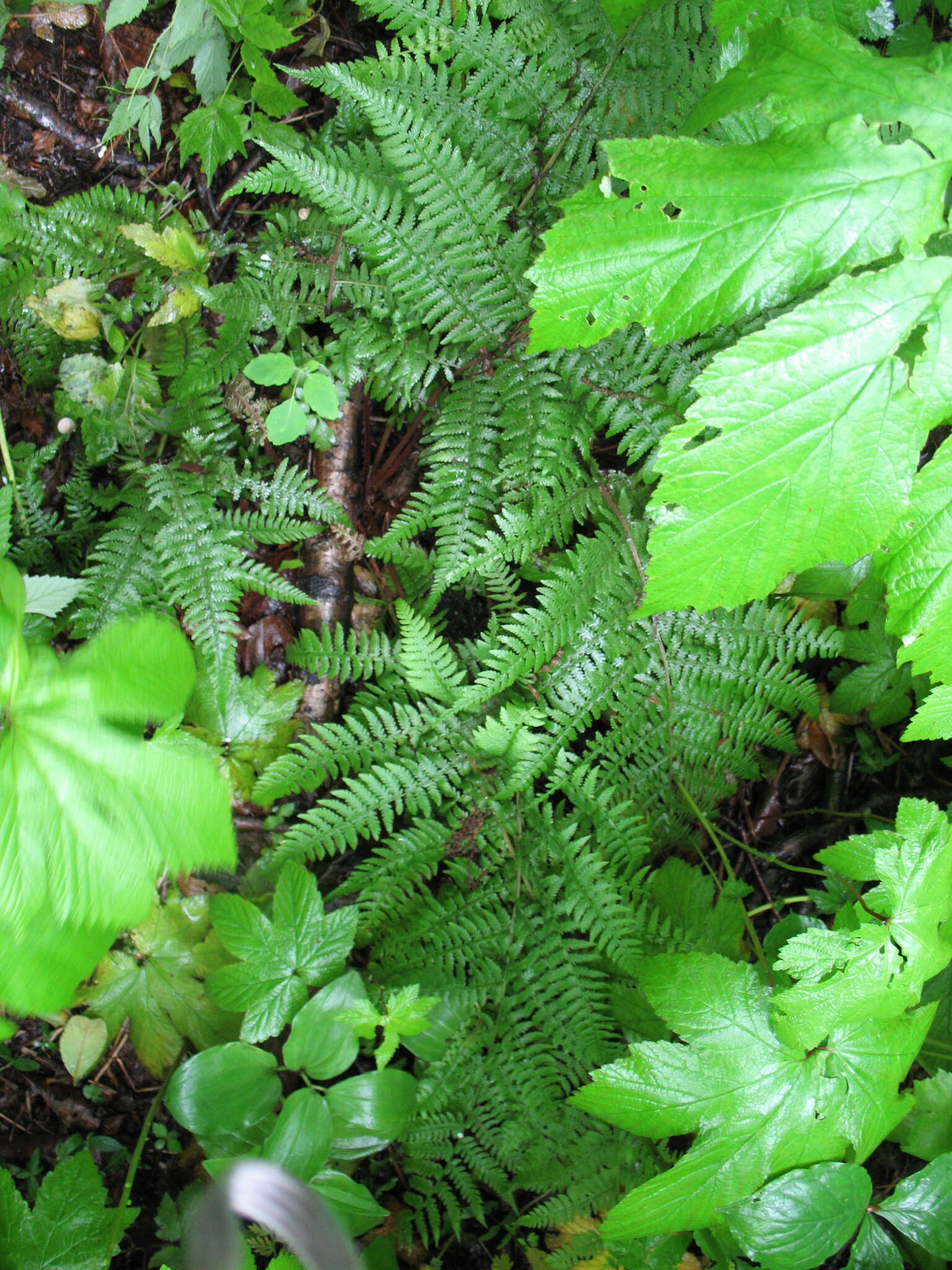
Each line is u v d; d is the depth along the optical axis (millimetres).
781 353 497
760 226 502
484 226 701
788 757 877
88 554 750
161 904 752
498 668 717
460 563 726
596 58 737
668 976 633
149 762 450
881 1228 642
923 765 871
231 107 738
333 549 788
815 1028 613
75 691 448
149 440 760
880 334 495
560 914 762
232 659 728
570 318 516
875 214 498
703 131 697
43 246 736
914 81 503
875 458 506
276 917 703
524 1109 739
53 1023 753
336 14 804
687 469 510
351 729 741
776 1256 623
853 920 654
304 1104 680
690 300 511
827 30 516
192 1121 681
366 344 732
